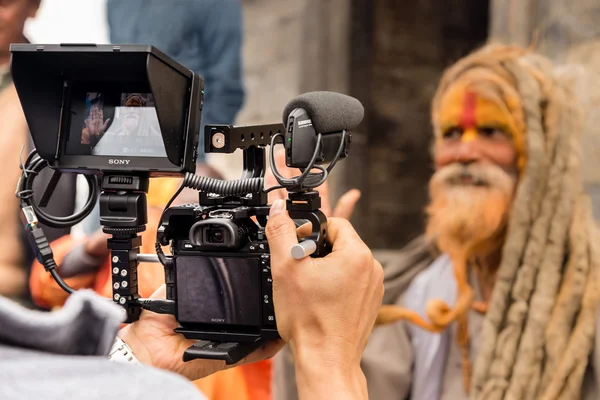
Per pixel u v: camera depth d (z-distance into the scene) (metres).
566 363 1.31
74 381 0.38
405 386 1.48
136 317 0.90
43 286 1.42
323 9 2.98
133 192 0.88
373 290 0.74
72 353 0.44
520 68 1.46
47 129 0.88
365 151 3.25
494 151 1.43
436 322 1.42
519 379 1.33
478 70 1.48
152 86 0.79
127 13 2.17
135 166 0.86
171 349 0.89
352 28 3.11
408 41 3.35
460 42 3.50
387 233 3.37
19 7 1.90
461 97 1.44
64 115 0.89
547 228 1.39
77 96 0.89
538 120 1.42
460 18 3.48
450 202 1.46
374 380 1.46
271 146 0.79
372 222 3.30
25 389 0.36
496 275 1.43
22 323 0.42
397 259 1.63
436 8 3.40
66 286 0.92
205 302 0.84
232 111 2.22
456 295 1.50
